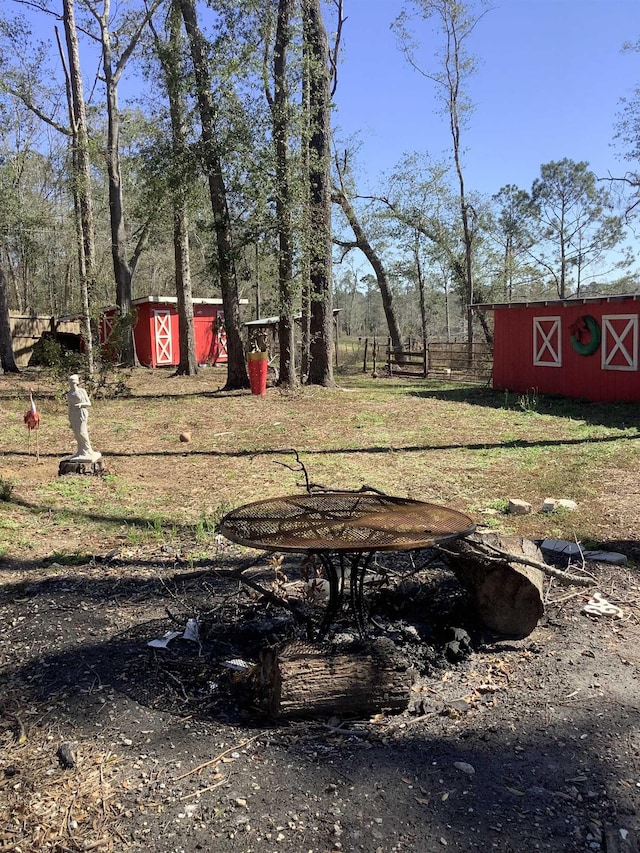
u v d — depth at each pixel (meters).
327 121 17.52
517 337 18.25
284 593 4.32
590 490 7.18
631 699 3.18
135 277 56.81
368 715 3.07
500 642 3.83
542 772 2.63
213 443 10.82
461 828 2.31
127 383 20.39
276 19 16.84
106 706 3.15
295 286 17.31
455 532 3.19
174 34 18.58
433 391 18.86
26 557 5.41
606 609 4.17
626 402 14.88
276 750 2.79
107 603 4.37
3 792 2.56
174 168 16.91
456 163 30.39
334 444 10.53
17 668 3.56
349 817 2.37
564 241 46.25
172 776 2.62
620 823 2.34
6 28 22.84
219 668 3.51
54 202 37.03
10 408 14.80
